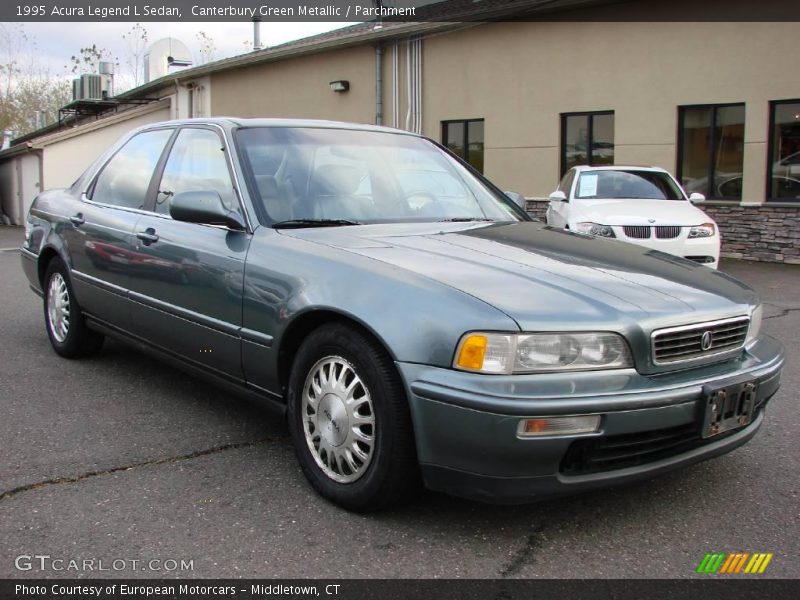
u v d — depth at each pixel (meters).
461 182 4.43
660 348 2.77
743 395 2.92
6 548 2.71
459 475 2.65
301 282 3.14
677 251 8.95
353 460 2.97
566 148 14.90
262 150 3.87
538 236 3.69
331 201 3.76
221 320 3.56
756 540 2.87
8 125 35.22
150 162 4.55
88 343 5.19
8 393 4.53
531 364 2.58
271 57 19.64
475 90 16.00
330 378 3.05
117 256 4.39
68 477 3.32
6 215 26.30
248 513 3.01
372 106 18.06
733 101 12.47
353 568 2.61
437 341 2.65
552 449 2.55
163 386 4.72
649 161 13.60
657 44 13.23
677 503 3.18
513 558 2.71
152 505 3.06
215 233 3.69
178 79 22.78
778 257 12.20
